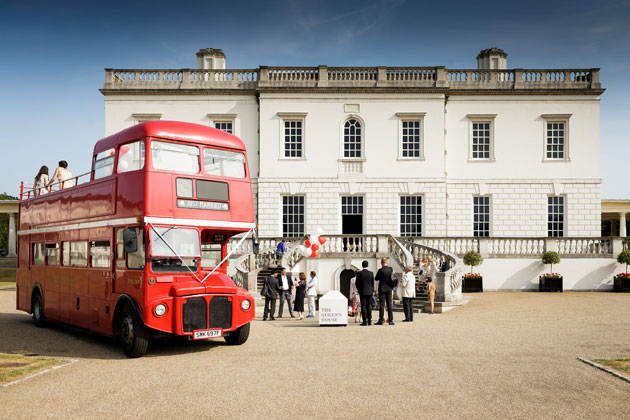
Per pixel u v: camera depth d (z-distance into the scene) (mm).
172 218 11531
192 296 11289
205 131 12414
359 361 10469
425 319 17891
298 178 32500
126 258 11797
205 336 11406
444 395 7945
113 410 7266
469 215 33094
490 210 33250
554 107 33312
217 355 11320
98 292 12969
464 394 8000
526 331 14500
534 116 33281
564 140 33438
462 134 33375
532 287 29391
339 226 32500
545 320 16922
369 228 32469
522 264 29516
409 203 32781
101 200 12992
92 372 9672
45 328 16469
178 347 12508
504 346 12109
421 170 32531
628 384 8562
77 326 14117
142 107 33094
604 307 20812
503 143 33281
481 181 33156
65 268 14961
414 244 27594
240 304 12078
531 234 33031
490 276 29609
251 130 33219
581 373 9320
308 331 15148
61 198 15484
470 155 33250
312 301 19891
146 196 11211
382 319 16656
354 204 32875
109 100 33031
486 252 29656
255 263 27219
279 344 12688
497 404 7488
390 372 9461
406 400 7684
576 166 33156
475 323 16406
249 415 7020
